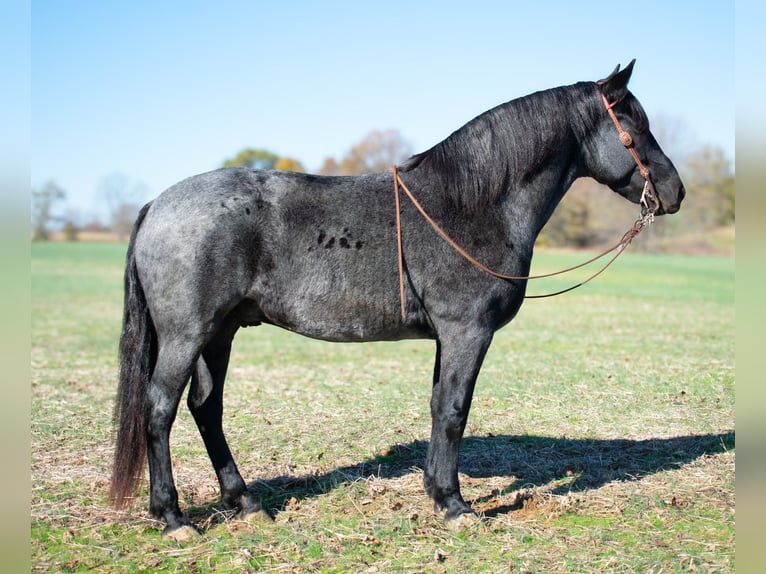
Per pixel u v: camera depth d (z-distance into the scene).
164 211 4.03
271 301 4.15
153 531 4.21
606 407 7.06
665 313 16.88
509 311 4.38
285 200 4.13
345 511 4.53
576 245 53.09
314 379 8.84
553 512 4.44
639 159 4.67
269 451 5.74
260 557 3.88
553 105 4.55
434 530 4.21
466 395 4.26
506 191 4.39
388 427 6.44
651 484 4.92
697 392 7.58
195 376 4.43
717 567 3.68
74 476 5.09
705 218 53.84
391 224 4.21
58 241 63.69
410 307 4.24
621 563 3.76
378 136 60.62
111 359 10.46
